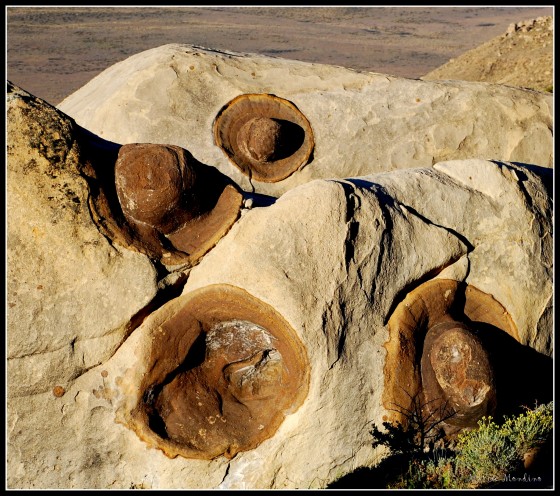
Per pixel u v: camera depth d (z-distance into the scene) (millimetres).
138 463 6410
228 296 6457
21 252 6176
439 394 7012
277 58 11219
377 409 6793
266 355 6688
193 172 6805
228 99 10078
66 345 6258
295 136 10188
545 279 7715
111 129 9867
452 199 7621
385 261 6898
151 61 10234
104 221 6438
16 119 6352
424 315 7188
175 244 6805
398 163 10578
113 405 6332
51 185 6312
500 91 11172
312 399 6402
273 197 9219
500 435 6602
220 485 6457
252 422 6574
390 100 10758
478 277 7555
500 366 7492
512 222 7738
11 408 6227
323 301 6461
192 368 6684
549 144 11047
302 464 6492
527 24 29719
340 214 6641
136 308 6375
